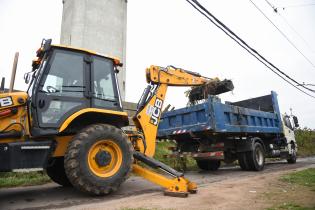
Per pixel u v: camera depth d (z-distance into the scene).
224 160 10.25
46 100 5.30
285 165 12.83
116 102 6.07
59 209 4.65
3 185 7.06
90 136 5.35
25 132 5.22
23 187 7.03
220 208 4.41
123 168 5.66
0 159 4.82
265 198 5.04
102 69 6.08
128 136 6.54
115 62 6.33
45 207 4.82
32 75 5.85
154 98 7.18
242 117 10.18
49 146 5.25
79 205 4.91
